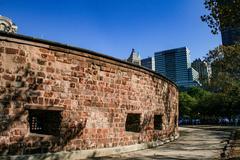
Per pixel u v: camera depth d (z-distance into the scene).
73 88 10.40
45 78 9.55
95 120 11.15
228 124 50.59
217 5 11.49
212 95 55.16
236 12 11.09
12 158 8.38
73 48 10.40
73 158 10.06
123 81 12.90
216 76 33.56
